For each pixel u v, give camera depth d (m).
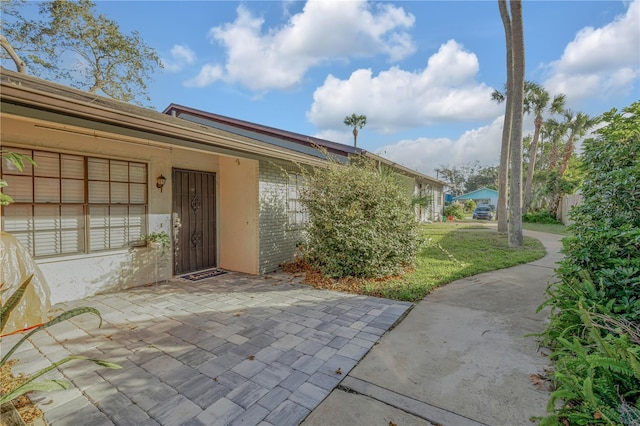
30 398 2.33
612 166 3.21
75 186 4.65
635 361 1.78
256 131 10.57
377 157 9.15
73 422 2.08
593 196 3.29
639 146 3.04
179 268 6.18
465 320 3.81
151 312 4.16
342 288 5.28
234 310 4.24
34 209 4.26
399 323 3.76
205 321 3.85
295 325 3.71
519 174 9.20
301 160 6.49
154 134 3.99
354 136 23.28
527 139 36.97
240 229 6.60
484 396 2.32
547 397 2.29
